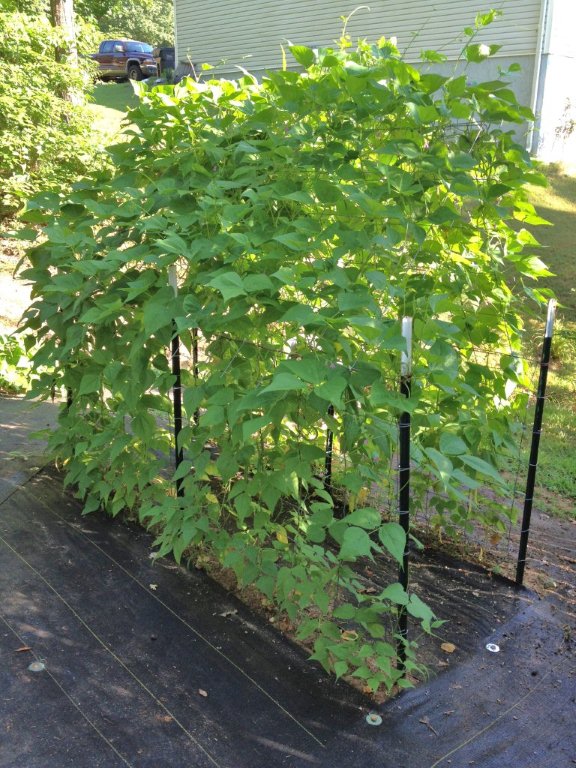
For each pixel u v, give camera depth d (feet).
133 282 8.87
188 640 8.67
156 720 7.43
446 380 7.45
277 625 9.02
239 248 8.29
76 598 9.38
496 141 9.84
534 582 10.58
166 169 10.42
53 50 31.65
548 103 36.76
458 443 7.23
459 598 10.00
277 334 9.02
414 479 11.19
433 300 7.25
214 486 12.25
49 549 10.49
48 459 12.69
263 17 48.34
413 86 9.04
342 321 6.77
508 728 7.59
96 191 11.10
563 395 19.27
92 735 7.19
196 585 9.77
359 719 7.57
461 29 38.75
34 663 8.13
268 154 8.98
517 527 12.60
